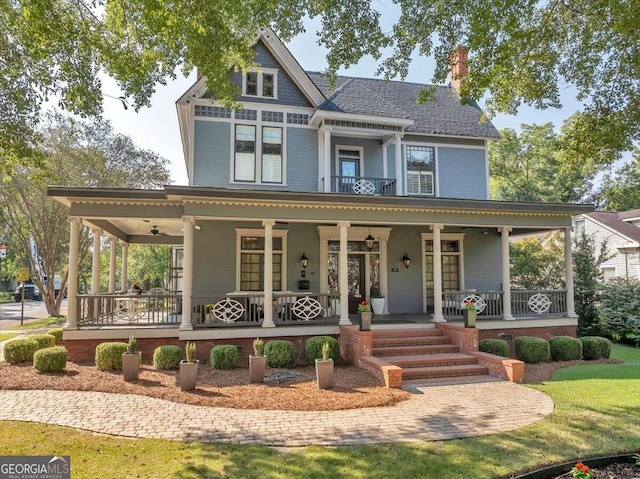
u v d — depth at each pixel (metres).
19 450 5.09
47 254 23.59
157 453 5.08
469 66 7.48
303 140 14.09
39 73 6.85
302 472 4.63
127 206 10.90
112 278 14.85
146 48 6.75
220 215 10.71
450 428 6.07
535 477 4.62
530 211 12.59
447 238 15.16
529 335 12.55
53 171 20.92
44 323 20.56
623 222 24.30
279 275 13.62
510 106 8.90
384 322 11.70
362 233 14.28
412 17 7.23
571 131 8.80
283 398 7.45
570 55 8.10
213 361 9.65
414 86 18.09
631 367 10.55
